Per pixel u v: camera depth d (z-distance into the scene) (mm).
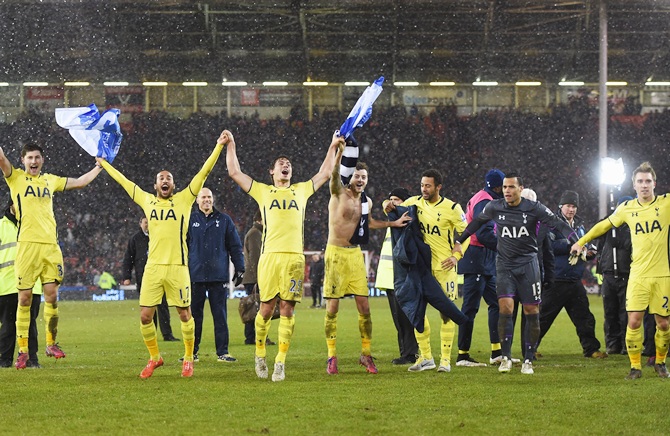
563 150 50969
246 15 43844
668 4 41812
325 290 10680
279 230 9969
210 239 12781
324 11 43219
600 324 21281
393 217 10953
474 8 42969
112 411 7730
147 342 10258
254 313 15539
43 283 11930
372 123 51500
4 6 43031
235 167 10203
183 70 49031
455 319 10766
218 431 6836
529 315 10734
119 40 45969
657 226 10070
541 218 10664
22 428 6969
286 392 8859
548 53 47719
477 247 12000
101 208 47781
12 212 11852
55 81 48875
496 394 8711
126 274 16875
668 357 12625
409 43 46844
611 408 7863
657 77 50219
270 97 51750
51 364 12062
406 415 7516
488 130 51344
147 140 49781
